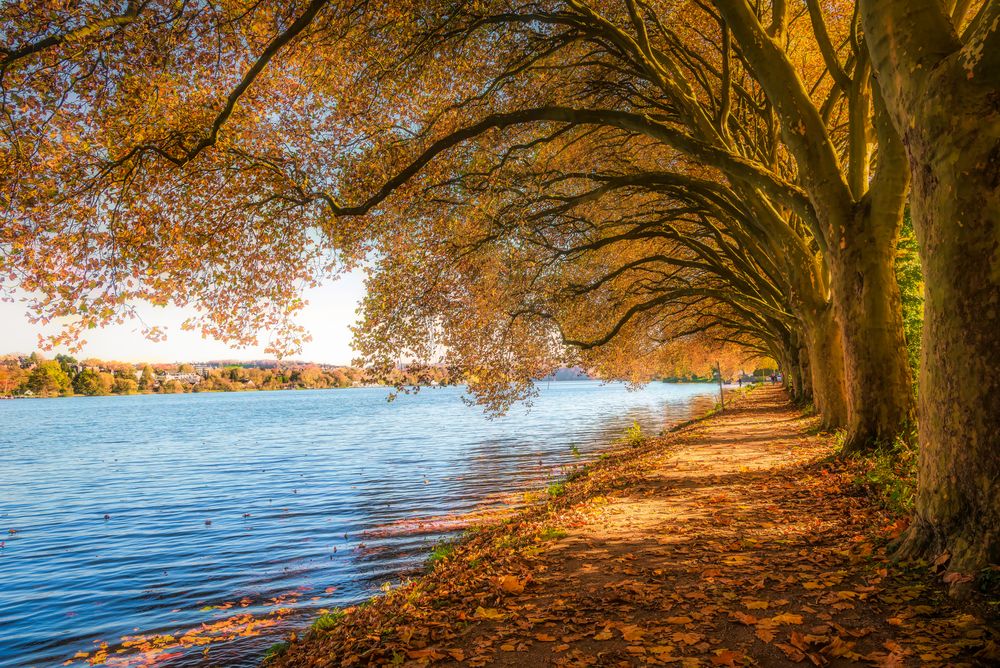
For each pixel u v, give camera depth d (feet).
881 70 18.83
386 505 68.85
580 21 44.86
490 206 53.78
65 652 31.99
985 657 11.46
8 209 32.71
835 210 36.73
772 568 19.07
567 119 39.75
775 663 12.54
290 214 44.39
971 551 14.88
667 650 13.48
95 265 36.68
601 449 113.09
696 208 67.10
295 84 43.70
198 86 38.58
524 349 67.62
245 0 36.63
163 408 530.27
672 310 126.93
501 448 128.36
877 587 15.89
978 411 15.08
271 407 502.79
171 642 31.99
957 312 15.65
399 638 16.31
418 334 58.18
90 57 32.68
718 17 49.88
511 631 15.57
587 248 64.90
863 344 36.63
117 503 80.69
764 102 62.80
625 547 23.79
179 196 40.83
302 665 17.72
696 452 57.77
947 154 15.92
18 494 91.71
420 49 43.86
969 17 48.16
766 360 283.79
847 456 36.52
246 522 63.93
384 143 47.78
